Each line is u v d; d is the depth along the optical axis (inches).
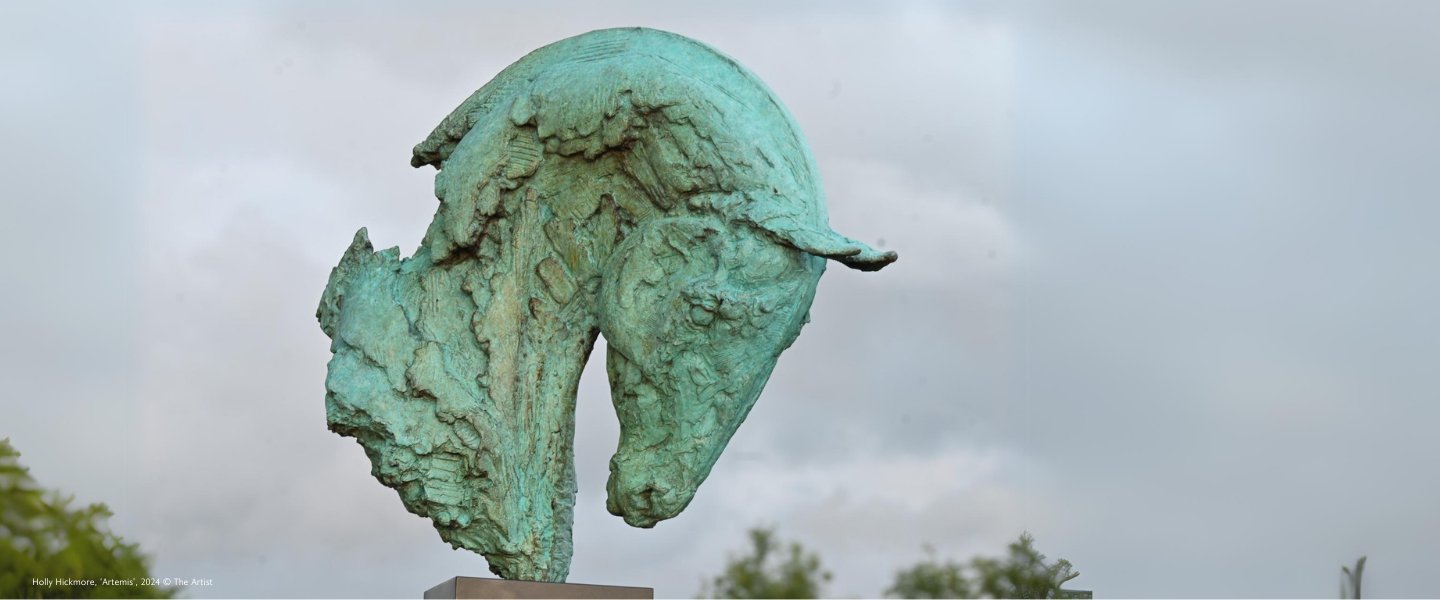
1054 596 374.0
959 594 376.8
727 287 246.1
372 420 255.8
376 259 272.8
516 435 262.5
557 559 266.1
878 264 243.4
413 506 261.0
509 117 260.8
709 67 258.1
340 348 262.4
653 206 258.8
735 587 371.6
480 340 260.4
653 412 255.3
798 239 242.7
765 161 249.0
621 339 255.0
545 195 264.1
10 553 201.3
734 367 249.6
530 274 264.2
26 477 208.5
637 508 257.3
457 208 259.8
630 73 254.5
